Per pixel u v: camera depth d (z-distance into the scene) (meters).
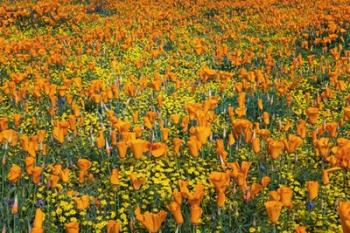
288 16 18.81
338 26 15.60
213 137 7.59
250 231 4.84
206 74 9.95
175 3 24.91
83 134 7.51
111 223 3.94
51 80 11.45
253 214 5.10
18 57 12.31
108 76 11.52
